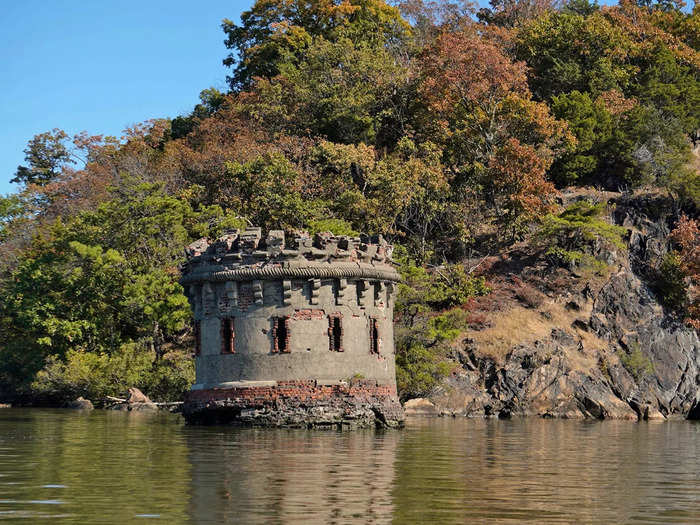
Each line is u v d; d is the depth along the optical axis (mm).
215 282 57906
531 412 91188
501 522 26516
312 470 36156
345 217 109750
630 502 30609
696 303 107938
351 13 155500
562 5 166375
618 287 106938
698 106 139375
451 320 92375
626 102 135000
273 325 56844
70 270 100000
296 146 119812
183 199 110375
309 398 56375
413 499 29906
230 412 57938
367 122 129500
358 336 58250
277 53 152875
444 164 122875
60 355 98375
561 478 36219
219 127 132125
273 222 105188
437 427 67500
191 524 25484
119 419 70625
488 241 117688
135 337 100062
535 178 115125
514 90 126250
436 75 124938
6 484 32344
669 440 59875
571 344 99188
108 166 136625
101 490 31000
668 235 115750
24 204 138625
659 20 156500
